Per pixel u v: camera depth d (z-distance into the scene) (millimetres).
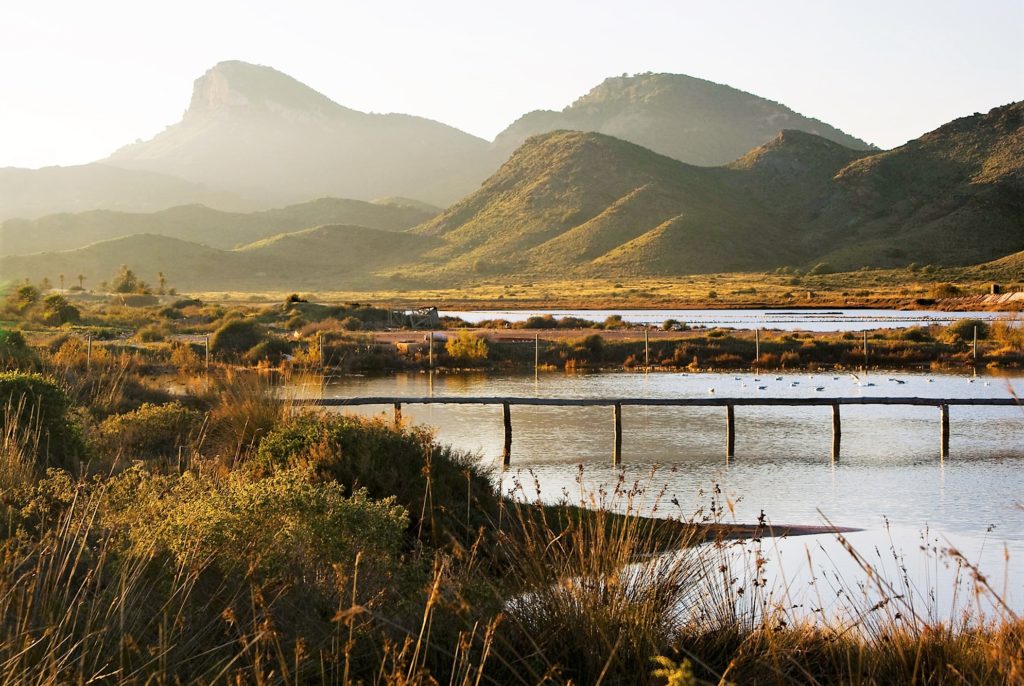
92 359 23688
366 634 5043
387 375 37406
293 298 76562
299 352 39969
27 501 7387
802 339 45594
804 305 93312
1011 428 23016
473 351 40812
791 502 14180
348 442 11141
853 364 40906
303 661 4836
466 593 5715
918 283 133625
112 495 7422
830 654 5688
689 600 6340
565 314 83312
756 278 165250
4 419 10594
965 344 43188
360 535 6523
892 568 10102
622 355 42438
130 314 68812
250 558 5773
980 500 14438
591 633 5395
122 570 5438
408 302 118750
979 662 5457
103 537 6289
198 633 5062
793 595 8617
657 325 60062
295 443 11273
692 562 6430
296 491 6680
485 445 19906
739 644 5730
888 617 6062
